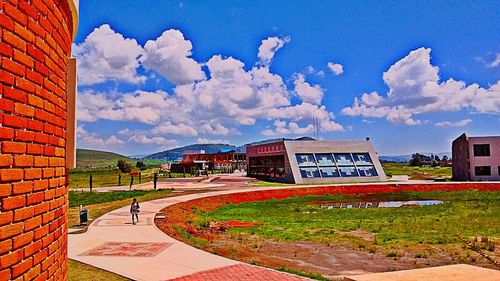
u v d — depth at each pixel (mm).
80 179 73062
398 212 30859
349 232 22438
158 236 18406
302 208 35062
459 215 28453
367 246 18578
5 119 2686
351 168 59281
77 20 4574
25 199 2969
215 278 11797
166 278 11742
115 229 20359
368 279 6652
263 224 25922
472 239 19766
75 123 4473
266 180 64500
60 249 3850
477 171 57344
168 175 86312
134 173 61906
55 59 3592
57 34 3648
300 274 12445
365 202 40969
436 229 22797
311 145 60062
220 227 24250
